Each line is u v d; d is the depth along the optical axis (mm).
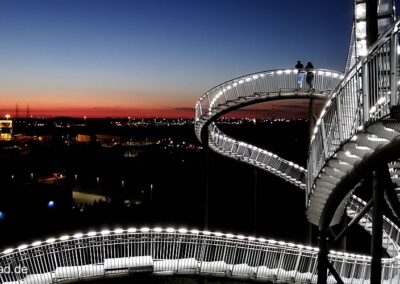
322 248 13367
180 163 90375
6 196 50031
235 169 69438
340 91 10758
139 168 89125
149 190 69750
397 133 8773
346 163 11078
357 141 9812
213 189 60094
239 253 18938
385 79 9914
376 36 13328
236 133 89000
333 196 12039
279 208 49094
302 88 25438
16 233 40969
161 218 47250
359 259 17250
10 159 89000
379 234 11297
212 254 20156
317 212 14078
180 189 65812
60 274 16203
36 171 82438
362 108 10227
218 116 26906
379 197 11211
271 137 80625
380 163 9508
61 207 52812
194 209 51438
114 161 97562
